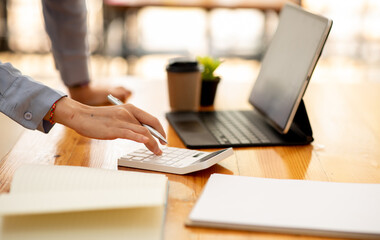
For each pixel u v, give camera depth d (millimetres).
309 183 775
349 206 688
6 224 608
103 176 723
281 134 1088
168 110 1321
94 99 1407
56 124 1165
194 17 5289
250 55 4402
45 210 567
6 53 4410
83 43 1420
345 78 4074
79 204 580
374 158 961
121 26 4238
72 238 581
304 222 637
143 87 1584
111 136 872
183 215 684
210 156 871
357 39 4570
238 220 640
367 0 4453
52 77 3910
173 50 4523
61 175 718
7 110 907
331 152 993
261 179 786
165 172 854
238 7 3678
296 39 1109
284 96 1074
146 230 595
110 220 617
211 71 1357
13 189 688
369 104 1391
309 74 984
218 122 1184
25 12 4520
